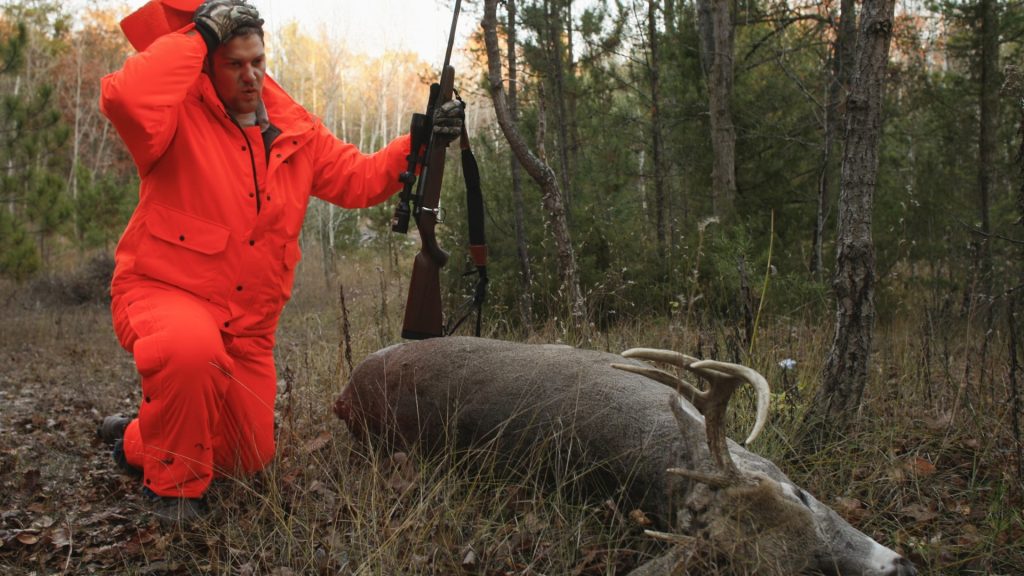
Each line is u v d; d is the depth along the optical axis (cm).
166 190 311
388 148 368
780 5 1076
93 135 3547
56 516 338
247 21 309
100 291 1396
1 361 826
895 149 1097
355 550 275
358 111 3969
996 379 431
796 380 384
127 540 308
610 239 859
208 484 317
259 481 340
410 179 358
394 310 598
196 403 302
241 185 318
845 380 346
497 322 614
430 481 302
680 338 472
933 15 1073
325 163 359
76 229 1664
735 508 210
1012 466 319
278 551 290
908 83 1055
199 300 315
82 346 940
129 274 315
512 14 860
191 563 290
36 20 1908
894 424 365
